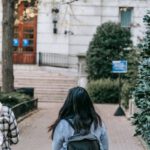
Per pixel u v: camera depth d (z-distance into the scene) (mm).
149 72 13461
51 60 38656
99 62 32750
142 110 13664
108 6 39188
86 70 33438
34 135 16188
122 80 31641
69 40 38938
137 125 14203
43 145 14312
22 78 34438
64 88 33625
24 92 26812
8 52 23406
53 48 38969
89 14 39062
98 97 31453
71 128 5883
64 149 5852
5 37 23359
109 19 39125
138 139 15359
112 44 32781
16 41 39094
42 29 39031
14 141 7371
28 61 38844
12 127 7309
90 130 5922
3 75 23562
